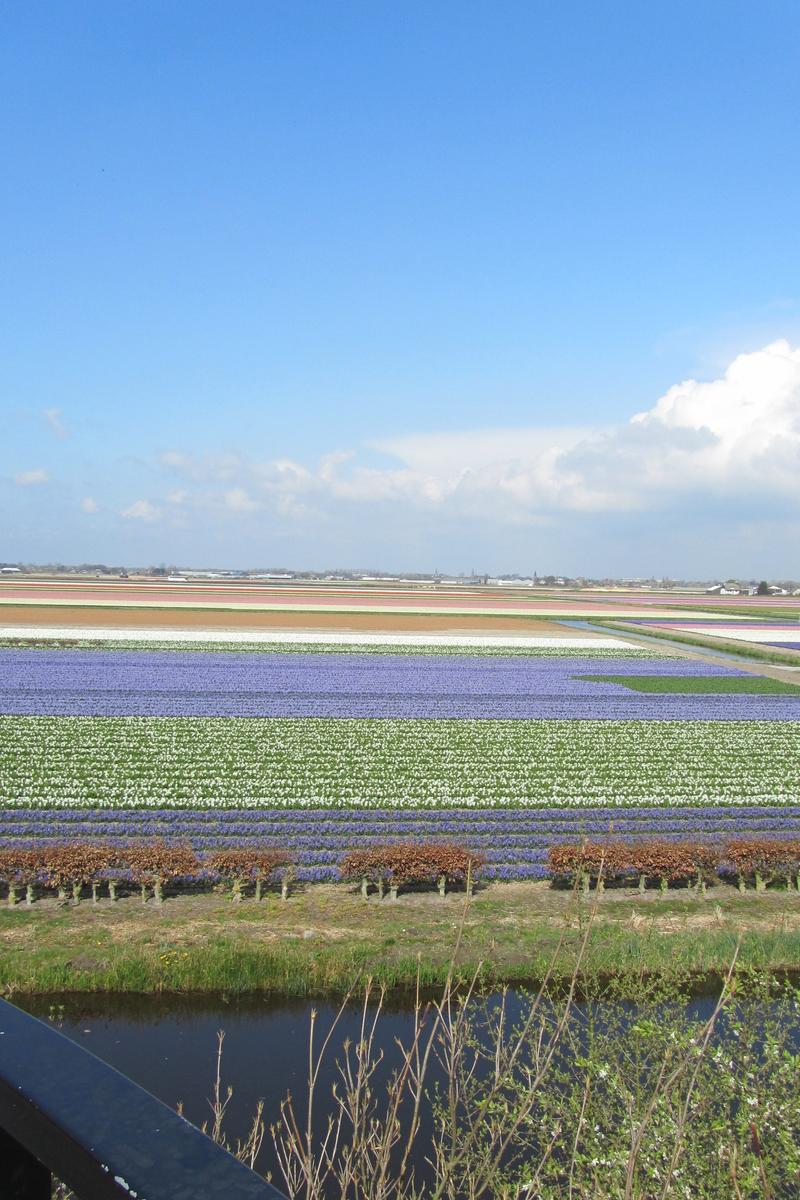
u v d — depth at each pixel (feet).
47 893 81.76
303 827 103.71
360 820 107.55
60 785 120.78
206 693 192.85
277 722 164.96
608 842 88.17
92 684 199.52
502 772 132.67
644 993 32.58
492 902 81.20
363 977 62.64
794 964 65.77
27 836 98.89
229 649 266.98
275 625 339.98
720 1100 25.30
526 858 93.76
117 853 80.38
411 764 136.36
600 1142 23.84
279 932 72.64
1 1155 6.59
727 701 198.70
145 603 428.15
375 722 167.43
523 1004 54.34
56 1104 6.37
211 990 62.64
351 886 85.25
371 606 454.81
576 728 166.71
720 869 86.07
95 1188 5.68
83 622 329.93
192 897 81.10
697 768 137.69
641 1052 28.86
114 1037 55.93
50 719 163.02
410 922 75.41
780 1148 23.31
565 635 335.88
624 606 529.04
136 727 157.89
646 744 154.30
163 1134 6.23
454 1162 18.53
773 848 84.84
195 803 112.88
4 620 330.54
